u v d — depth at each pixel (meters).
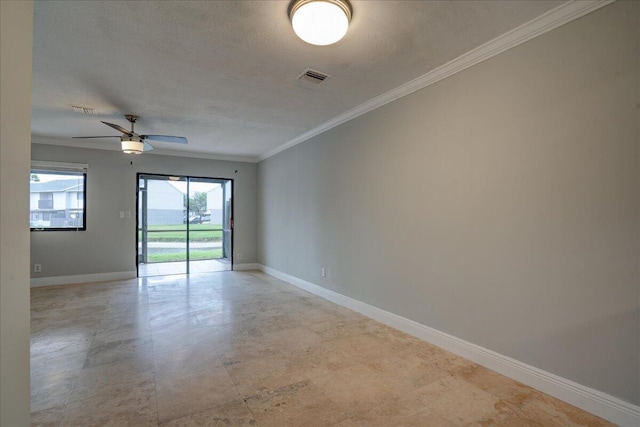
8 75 0.87
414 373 2.32
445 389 2.12
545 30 2.02
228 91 3.16
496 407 1.92
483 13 1.96
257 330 3.19
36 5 1.84
